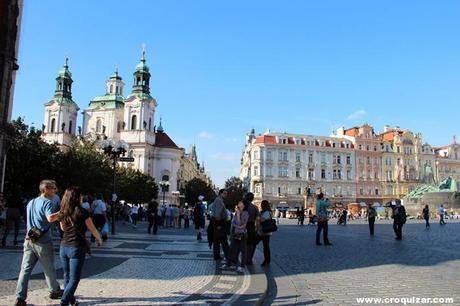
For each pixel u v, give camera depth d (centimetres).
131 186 7194
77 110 10931
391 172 12100
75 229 749
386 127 13238
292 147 11350
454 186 6575
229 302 828
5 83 2692
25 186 4181
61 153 4694
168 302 816
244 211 1298
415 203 6788
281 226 4312
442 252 1683
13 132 2917
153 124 10525
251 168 11362
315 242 2206
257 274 1164
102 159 5519
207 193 12644
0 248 1641
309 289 998
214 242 1452
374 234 2777
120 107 11062
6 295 846
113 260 1405
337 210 8169
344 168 11688
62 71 10731
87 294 875
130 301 819
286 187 11188
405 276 1138
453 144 13262
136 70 10375
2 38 2670
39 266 1225
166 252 1678
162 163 10450
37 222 789
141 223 4738
